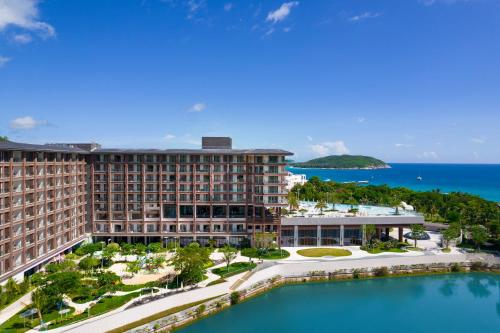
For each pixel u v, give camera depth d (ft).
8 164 249.75
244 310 246.47
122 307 222.48
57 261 305.32
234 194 375.25
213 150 382.22
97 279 257.34
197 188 374.63
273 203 369.71
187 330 216.95
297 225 381.19
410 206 560.20
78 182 353.51
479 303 263.90
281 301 262.67
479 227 390.63
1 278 233.14
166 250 346.74
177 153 366.22
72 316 207.62
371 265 315.78
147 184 373.61
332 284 296.51
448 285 298.76
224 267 304.91
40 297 202.80
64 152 313.12
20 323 199.41
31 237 277.64
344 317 238.68
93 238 370.12
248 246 373.61
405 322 232.12
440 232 428.15
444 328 224.94
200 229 374.63
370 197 638.94
